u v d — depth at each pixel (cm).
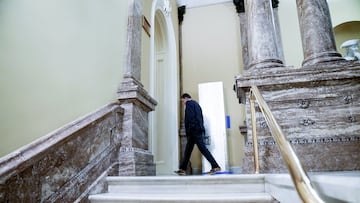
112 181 237
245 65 593
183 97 511
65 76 225
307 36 274
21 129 185
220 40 645
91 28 264
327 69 243
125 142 277
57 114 213
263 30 290
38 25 206
